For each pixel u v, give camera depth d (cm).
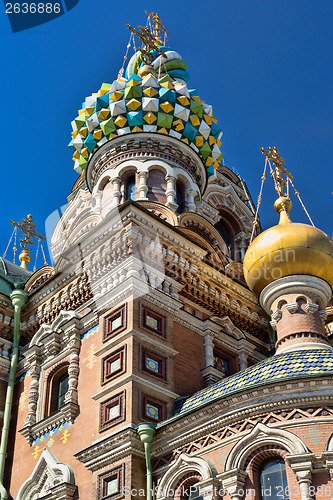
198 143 2561
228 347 2058
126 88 2516
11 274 2420
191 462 1545
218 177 3084
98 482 1641
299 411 1474
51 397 1975
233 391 1530
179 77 3064
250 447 1480
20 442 1947
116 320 1862
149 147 2478
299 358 1606
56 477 1764
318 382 1481
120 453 1625
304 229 1864
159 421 1712
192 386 1866
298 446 1423
